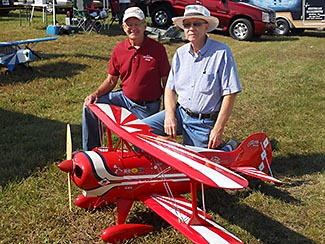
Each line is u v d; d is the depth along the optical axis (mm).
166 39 12805
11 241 3043
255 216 3383
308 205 3543
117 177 3016
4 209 3396
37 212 3375
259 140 3771
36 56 9203
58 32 12789
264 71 9039
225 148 3889
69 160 3031
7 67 7770
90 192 3016
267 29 13734
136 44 3783
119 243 3021
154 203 2955
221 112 3326
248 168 3637
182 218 2730
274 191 3775
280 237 3117
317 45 13047
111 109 3449
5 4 17922
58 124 5465
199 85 3391
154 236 3111
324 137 5051
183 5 14406
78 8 13836
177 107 3686
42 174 3988
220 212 3441
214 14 14039
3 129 5227
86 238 3113
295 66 9609
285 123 5559
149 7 14945
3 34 12406
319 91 7301
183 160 2561
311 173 4125
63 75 7973
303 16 15578
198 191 3654
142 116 3945
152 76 3840
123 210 3096
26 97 6527
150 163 3102
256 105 6391
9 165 4164
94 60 9469
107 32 14039
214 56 3322
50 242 3053
